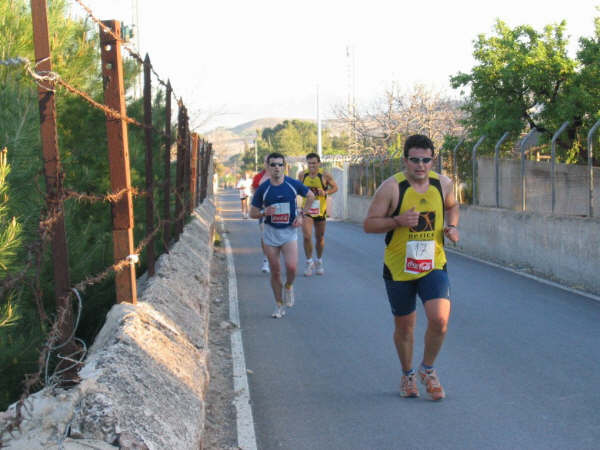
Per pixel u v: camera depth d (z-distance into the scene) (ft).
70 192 11.46
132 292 16.33
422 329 23.49
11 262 10.96
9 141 12.32
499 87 52.80
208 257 34.76
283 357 20.48
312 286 33.04
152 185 22.03
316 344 21.97
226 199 171.83
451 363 19.48
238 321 25.49
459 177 51.85
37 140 12.82
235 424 15.03
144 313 16.03
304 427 14.88
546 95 51.11
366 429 14.67
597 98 47.39
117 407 10.21
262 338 22.89
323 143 327.88
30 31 16.97
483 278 34.94
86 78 20.99
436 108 107.96
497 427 14.60
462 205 48.80
